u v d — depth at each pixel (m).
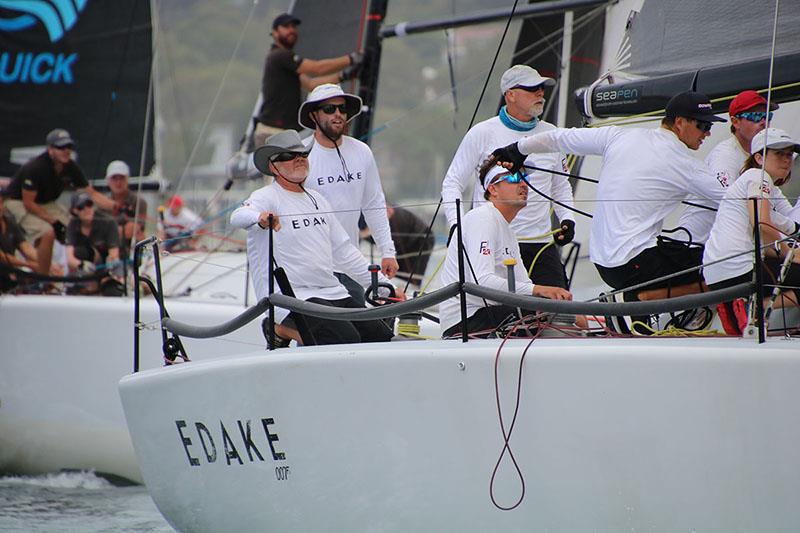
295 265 21.14
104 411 32.59
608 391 16.41
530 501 17.09
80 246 37.44
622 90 22.25
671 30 21.81
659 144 19.33
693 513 16.12
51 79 40.84
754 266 16.25
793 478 15.59
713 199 19.03
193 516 21.20
